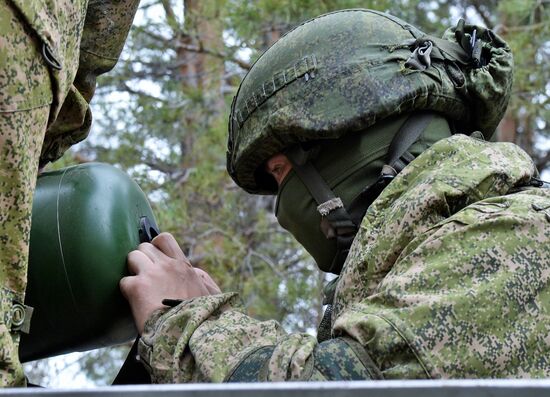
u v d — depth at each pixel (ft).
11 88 6.68
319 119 8.36
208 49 22.76
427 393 5.20
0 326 6.68
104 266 8.23
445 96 8.52
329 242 8.64
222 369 7.45
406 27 8.77
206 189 22.38
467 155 7.89
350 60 8.52
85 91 8.86
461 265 7.16
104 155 22.79
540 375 7.00
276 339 7.63
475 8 25.75
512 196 7.54
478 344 6.93
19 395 5.28
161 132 23.18
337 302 7.67
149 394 5.25
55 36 6.97
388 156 8.39
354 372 6.99
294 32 8.88
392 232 7.53
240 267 22.35
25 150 6.80
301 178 8.57
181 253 8.69
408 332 6.92
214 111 23.17
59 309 8.19
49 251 8.14
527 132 25.32
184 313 8.04
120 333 8.59
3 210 6.76
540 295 7.16
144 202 8.91
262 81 8.77
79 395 5.28
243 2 21.53
